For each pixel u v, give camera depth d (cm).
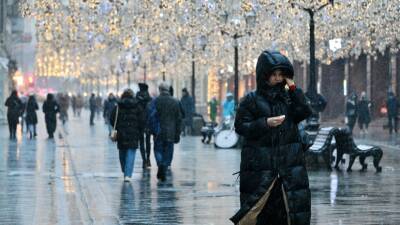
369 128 10819
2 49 14162
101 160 5934
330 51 9662
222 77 13688
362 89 11931
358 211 3209
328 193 3831
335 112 12400
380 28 8581
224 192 3916
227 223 2939
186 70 13950
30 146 7612
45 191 3988
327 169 5059
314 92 5372
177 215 3155
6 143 8100
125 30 9494
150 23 9075
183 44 10950
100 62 19150
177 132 4578
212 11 7662
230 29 7450
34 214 3200
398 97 10625
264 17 8256
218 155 6431
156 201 3594
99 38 11369
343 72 12412
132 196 3788
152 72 16138
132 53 12494
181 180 4506
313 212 3181
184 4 8025
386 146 7450
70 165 5500
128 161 4472
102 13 8788
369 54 10350
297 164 1980
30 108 9281
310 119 5384
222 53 10569
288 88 2003
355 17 7738
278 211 1981
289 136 1981
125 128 4466
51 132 9025
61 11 8644
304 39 9456
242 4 6925
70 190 4031
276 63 1989
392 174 4797
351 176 4678
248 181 1981
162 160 4500
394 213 3152
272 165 1962
